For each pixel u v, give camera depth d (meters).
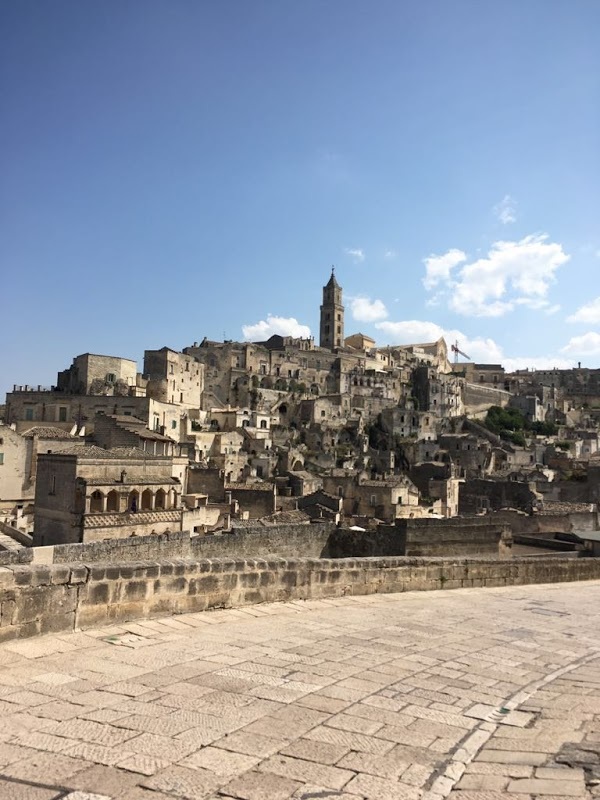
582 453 195.50
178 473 86.25
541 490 110.62
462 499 105.56
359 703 10.52
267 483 106.25
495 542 46.50
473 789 7.68
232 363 188.38
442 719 9.98
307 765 8.16
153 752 8.33
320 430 171.12
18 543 57.03
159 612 16.05
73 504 54.62
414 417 192.00
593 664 14.06
